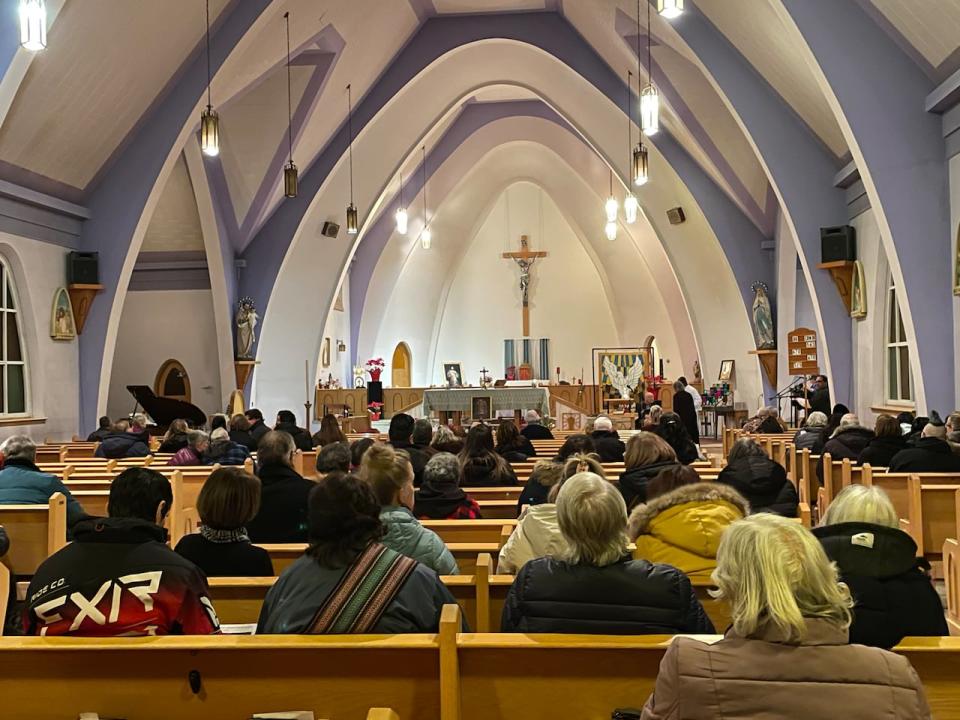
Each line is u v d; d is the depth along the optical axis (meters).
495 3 17.66
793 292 18.17
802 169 13.68
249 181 17.69
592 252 27.19
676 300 25.14
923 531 5.84
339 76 16.70
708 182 18.33
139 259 19.16
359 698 2.48
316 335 20.86
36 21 8.02
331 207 20.06
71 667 2.50
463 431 14.58
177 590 2.81
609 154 20.03
